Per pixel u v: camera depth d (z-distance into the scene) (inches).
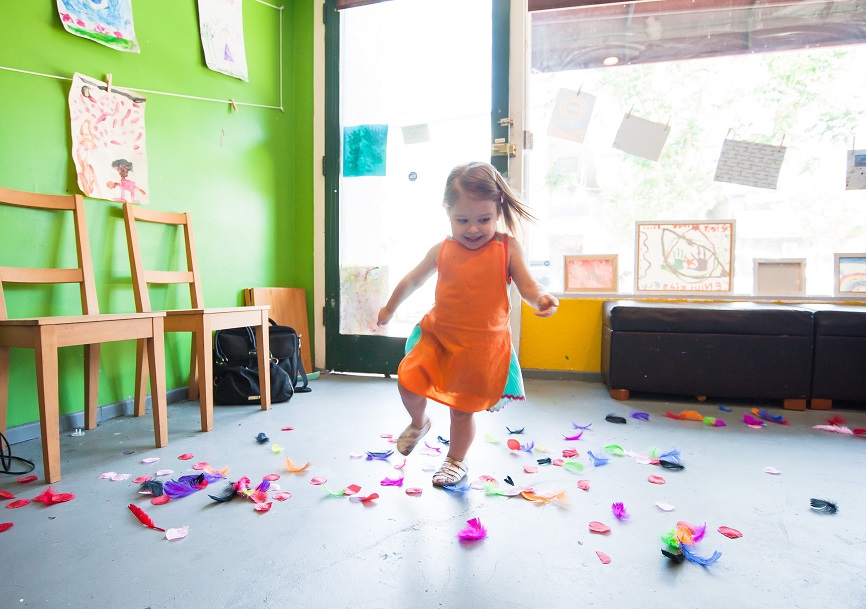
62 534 41.4
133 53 80.9
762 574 35.3
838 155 97.8
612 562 36.9
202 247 94.7
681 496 48.5
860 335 79.9
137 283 77.0
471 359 48.5
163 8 85.9
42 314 69.5
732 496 48.6
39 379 52.1
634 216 106.7
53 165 70.1
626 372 88.4
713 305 90.4
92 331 57.0
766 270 99.2
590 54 106.6
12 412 65.9
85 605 32.1
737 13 100.6
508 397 52.9
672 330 86.0
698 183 103.7
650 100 104.8
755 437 67.7
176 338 90.6
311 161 118.5
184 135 90.4
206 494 49.4
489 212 48.9
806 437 67.8
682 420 76.4
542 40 108.3
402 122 111.4
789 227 100.3
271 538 40.6
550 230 110.2
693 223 102.5
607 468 55.9
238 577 35.1
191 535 41.2
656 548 38.9
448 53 108.0
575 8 105.3
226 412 82.0
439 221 109.7
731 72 101.3
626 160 106.4
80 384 74.0
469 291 49.5
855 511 45.4
